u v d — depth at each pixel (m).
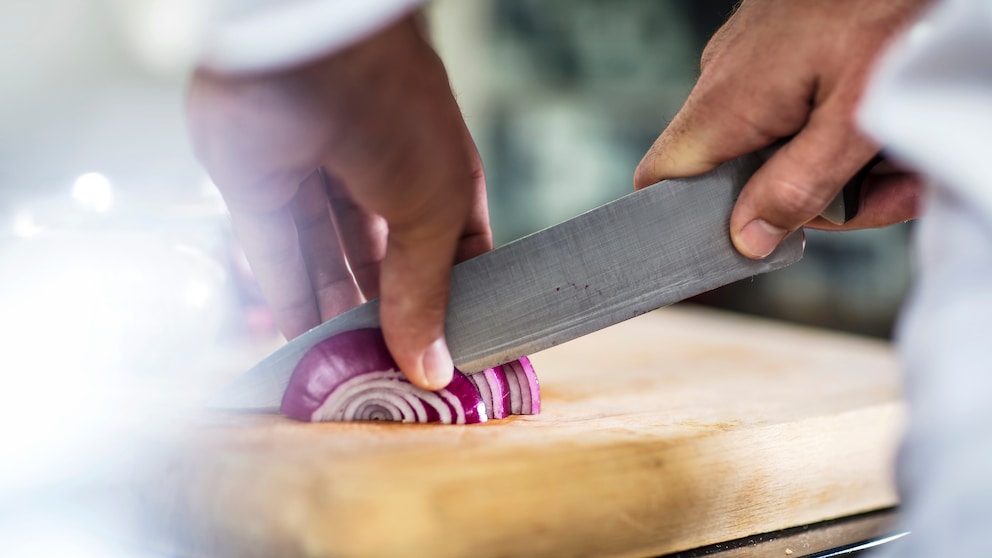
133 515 1.00
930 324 0.63
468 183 0.88
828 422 1.15
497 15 2.89
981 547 0.58
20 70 2.88
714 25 2.62
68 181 2.76
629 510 0.95
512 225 2.96
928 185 0.67
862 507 1.18
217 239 1.70
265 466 0.87
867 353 1.73
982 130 0.60
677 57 2.70
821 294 2.39
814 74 0.91
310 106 0.82
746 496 1.06
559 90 2.87
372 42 0.78
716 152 1.03
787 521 1.11
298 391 1.10
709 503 1.02
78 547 0.98
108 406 1.19
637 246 1.12
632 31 2.75
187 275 1.49
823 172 0.94
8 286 1.37
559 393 1.36
